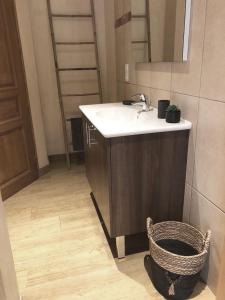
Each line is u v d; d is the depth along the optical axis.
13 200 2.28
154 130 1.32
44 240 1.75
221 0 1.06
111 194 1.40
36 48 2.76
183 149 1.43
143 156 1.37
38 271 1.50
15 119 2.37
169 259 1.20
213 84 1.17
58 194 2.37
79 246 1.69
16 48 2.31
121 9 2.30
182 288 1.24
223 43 1.08
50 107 2.99
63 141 3.13
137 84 2.16
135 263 1.53
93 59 2.98
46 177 2.73
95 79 3.04
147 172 1.41
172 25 1.44
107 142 1.29
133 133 1.30
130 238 1.73
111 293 1.34
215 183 1.23
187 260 1.17
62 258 1.59
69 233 1.82
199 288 1.36
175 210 1.56
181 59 1.37
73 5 2.75
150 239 1.32
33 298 1.33
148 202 1.48
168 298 1.30
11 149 2.35
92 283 1.41
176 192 1.52
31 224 1.93
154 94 1.83
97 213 2.05
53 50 2.75
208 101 1.22
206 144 1.27
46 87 2.91
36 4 2.63
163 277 1.26
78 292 1.36
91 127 1.69
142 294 1.33
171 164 1.44
